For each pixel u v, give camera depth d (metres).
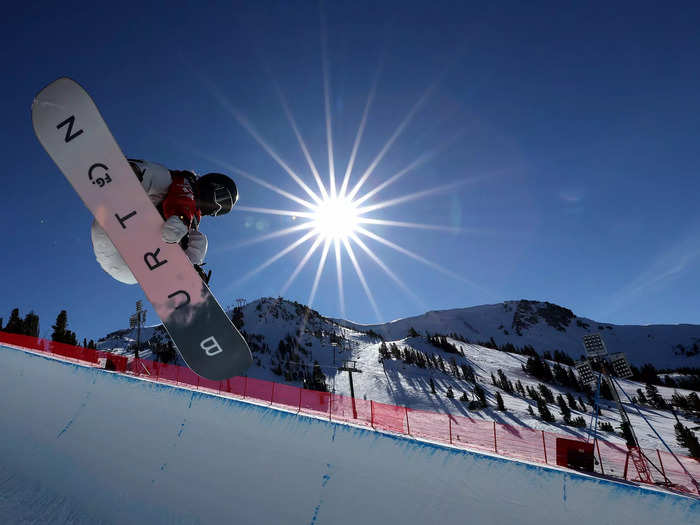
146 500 3.49
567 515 3.27
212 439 3.93
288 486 3.53
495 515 3.31
